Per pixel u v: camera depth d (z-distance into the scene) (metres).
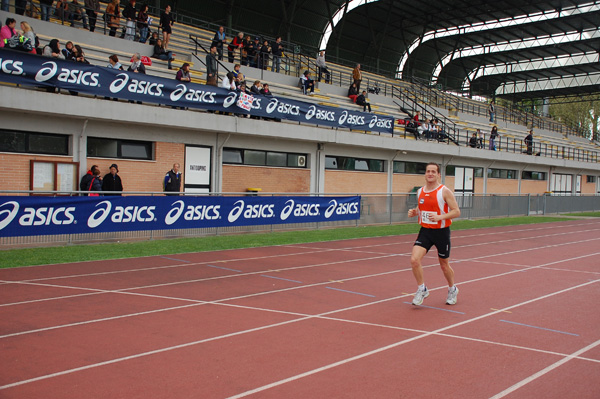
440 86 46.94
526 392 4.78
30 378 4.86
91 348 5.74
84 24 19.23
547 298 8.88
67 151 15.57
